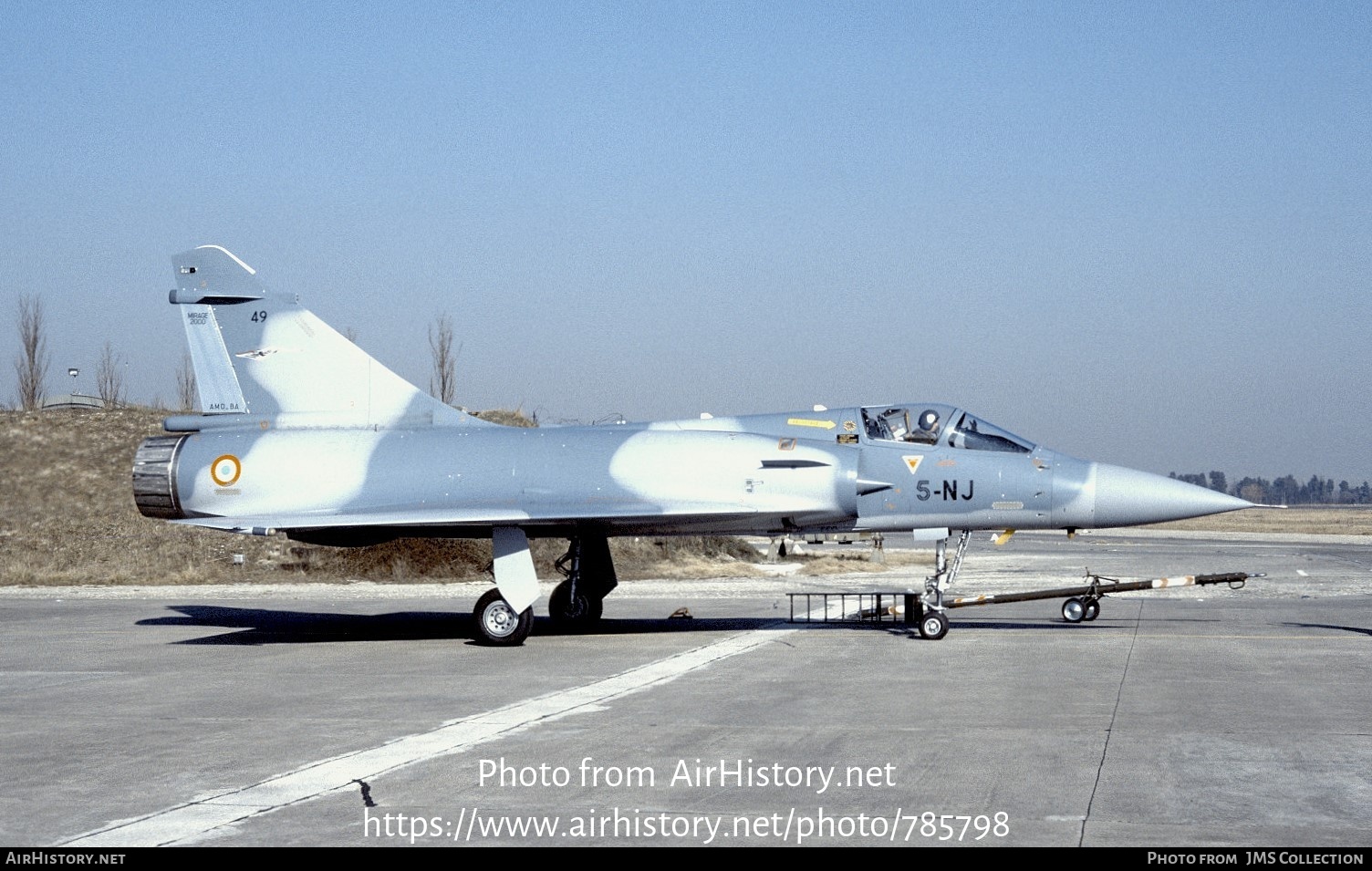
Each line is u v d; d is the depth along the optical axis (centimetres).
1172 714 1118
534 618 2241
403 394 2005
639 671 1459
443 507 1878
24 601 2708
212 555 3497
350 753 973
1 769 927
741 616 2233
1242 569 3644
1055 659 1529
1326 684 1303
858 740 1006
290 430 2009
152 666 1577
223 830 745
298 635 1980
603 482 1861
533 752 970
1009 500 1820
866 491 1838
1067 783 845
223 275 2044
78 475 3934
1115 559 4328
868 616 2075
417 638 1908
